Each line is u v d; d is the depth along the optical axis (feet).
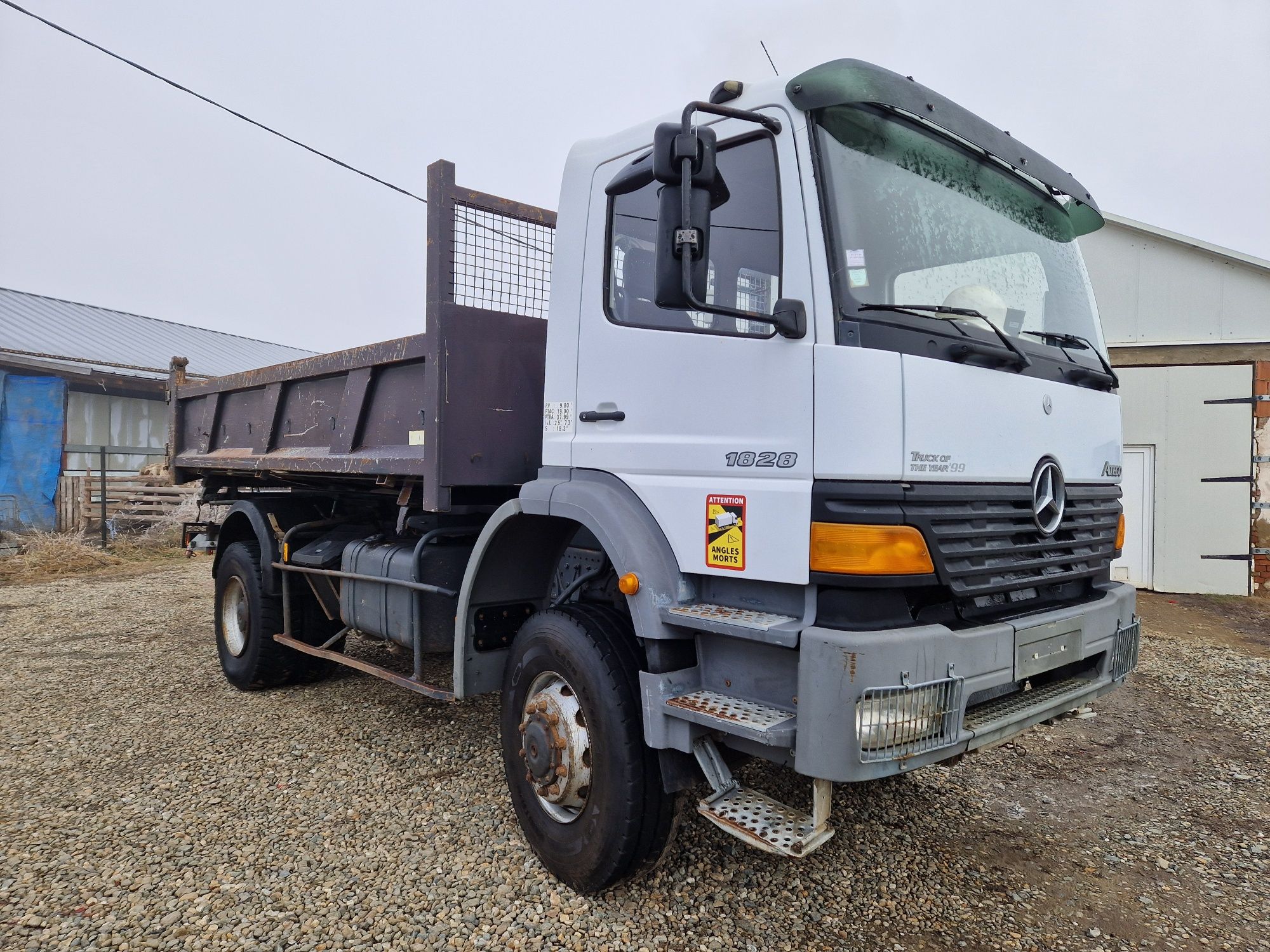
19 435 47.24
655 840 9.21
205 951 8.54
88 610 27.78
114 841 10.91
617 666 9.37
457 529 13.03
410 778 13.03
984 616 8.85
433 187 11.77
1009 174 10.85
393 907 9.35
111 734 15.07
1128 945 8.91
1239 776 13.78
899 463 7.73
